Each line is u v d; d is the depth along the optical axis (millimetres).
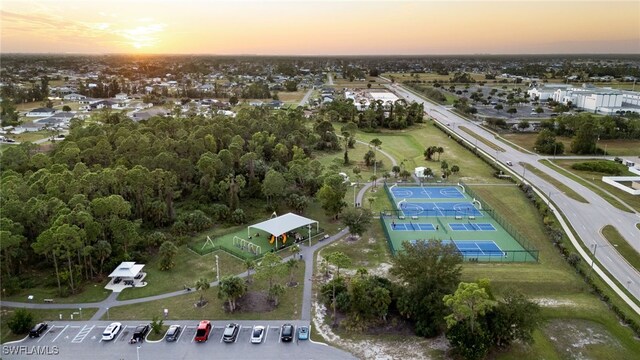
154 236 85438
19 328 59594
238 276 72438
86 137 129250
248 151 138000
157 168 103688
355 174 136875
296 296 69562
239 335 59812
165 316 64188
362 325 61750
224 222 99688
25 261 77562
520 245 90500
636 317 66750
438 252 64312
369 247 88000
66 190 85625
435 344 58531
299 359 55219
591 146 163250
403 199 117250
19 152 117812
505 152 165500
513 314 56344
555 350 59031
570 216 106000
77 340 58719
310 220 93125
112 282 73875
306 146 155250
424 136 193500
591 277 77688
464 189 125688
